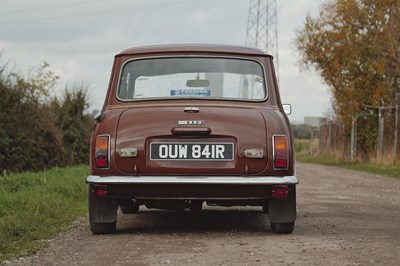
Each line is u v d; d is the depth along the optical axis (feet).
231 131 26.14
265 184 25.88
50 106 78.59
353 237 27.12
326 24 126.00
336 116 141.59
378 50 115.85
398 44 113.91
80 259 22.15
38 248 24.22
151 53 28.55
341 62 124.06
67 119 85.05
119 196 26.37
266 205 29.09
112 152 26.35
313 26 128.36
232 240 25.94
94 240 26.21
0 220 30.17
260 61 28.60
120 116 26.78
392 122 118.83
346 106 126.21
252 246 24.44
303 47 130.11
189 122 26.17
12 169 68.39
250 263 21.16
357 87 123.24
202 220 32.99
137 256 22.47
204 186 25.89
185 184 25.80
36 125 72.23
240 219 33.40
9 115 68.39
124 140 26.30
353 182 69.46
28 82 71.56
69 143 84.58
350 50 119.55
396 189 59.21
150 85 28.09
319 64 130.41
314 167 113.39
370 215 36.35
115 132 26.45
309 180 72.02
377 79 120.98
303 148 224.53
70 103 86.99
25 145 70.33
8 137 67.46
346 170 101.24
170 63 28.37
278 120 26.71
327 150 163.53
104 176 26.32
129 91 28.07
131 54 28.60
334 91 128.57
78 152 85.76
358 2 118.62
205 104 27.50
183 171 25.99
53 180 50.24
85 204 40.50
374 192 54.95
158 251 23.40
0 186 44.42
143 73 28.30
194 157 26.07
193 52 28.55
